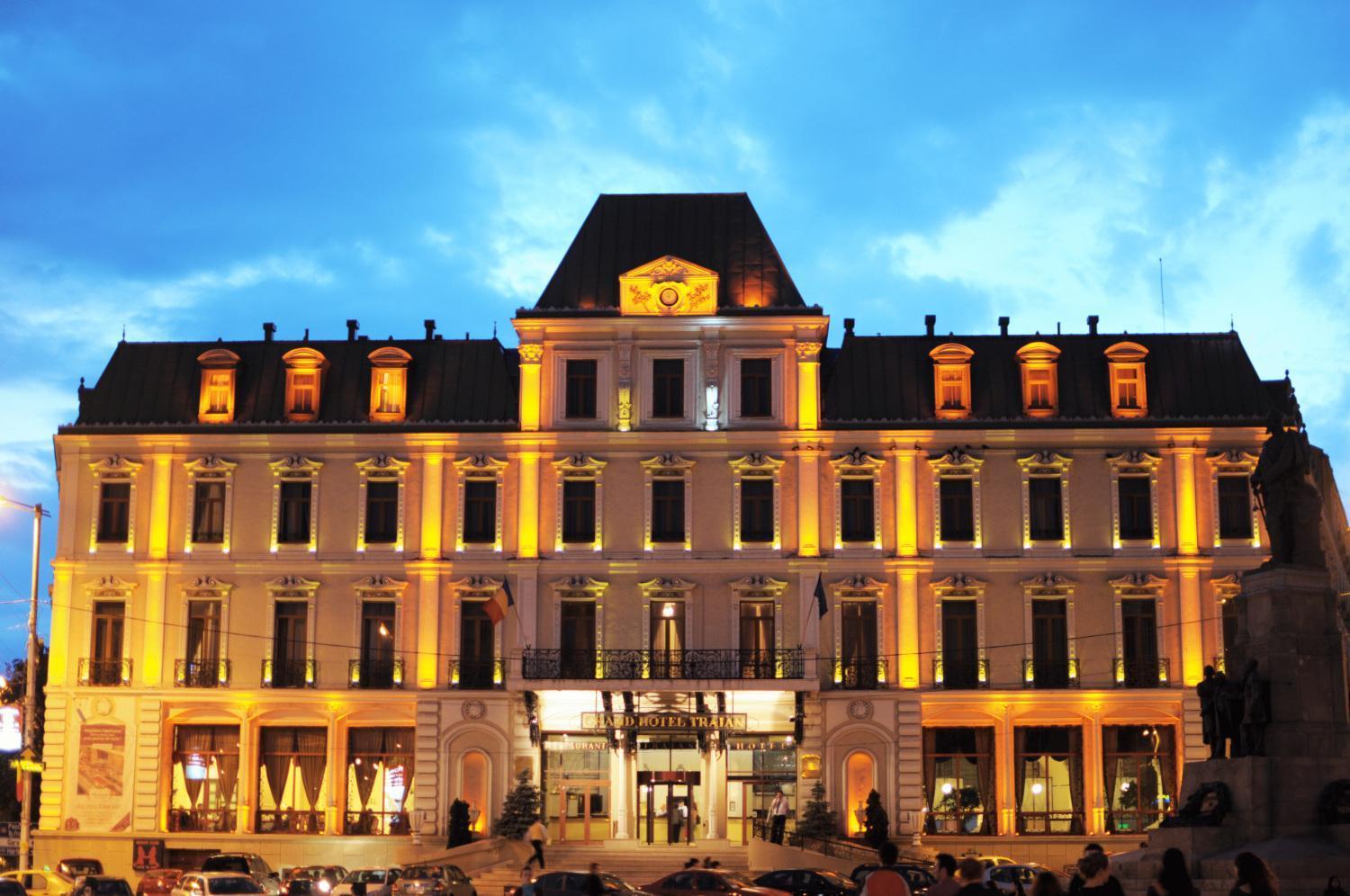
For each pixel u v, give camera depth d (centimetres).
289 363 6306
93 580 6128
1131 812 5850
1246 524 6019
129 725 6025
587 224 6475
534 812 5772
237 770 6022
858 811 5878
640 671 5944
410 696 6000
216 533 6156
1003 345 6288
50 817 5991
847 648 6006
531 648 5975
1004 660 5959
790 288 6244
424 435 6131
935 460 6062
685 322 6141
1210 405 6138
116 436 6191
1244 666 3288
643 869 5616
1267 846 3016
